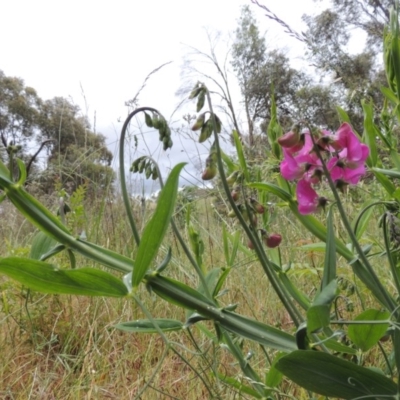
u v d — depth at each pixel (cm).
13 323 61
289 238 76
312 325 25
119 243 81
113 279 26
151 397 44
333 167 30
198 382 45
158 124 30
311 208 31
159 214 25
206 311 28
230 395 40
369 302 52
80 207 64
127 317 59
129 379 49
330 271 29
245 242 72
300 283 64
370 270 31
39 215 27
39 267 25
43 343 54
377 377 26
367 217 40
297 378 26
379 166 41
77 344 58
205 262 76
